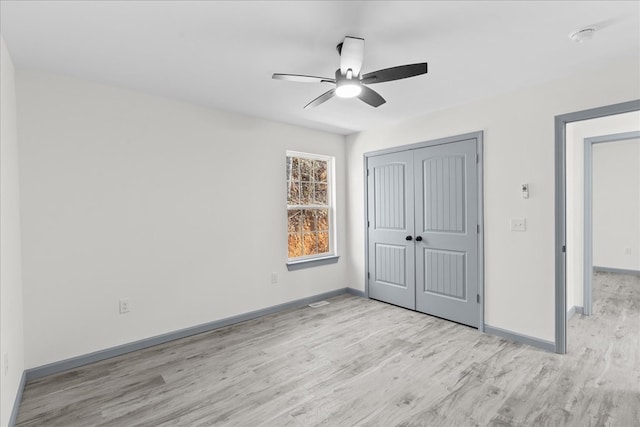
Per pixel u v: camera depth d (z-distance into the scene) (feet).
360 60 6.81
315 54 7.57
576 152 12.39
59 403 7.08
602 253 20.66
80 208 8.81
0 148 6.07
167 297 10.34
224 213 11.64
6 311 6.25
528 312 9.78
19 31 6.41
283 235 13.35
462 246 11.39
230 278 11.80
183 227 10.68
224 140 11.65
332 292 15.12
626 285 16.87
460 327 11.23
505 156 10.19
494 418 6.41
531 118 9.61
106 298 9.21
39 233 8.21
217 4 5.68
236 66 8.16
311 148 14.33
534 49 7.41
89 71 8.36
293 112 11.96
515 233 10.03
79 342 8.77
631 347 9.47
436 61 7.98
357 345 9.88
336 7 5.80
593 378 7.79
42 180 8.25
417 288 12.91
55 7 5.67
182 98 10.42
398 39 6.95
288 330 11.16
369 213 14.69
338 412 6.70
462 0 5.62
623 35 6.84
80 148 8.81
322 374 8.20
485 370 8.26
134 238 9.70
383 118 12.78
